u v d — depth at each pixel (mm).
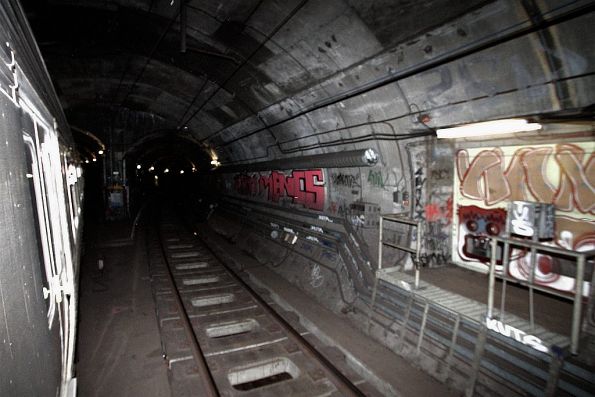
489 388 5121
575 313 4250
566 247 5906
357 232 9727
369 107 8094
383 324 7344
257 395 5750
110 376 6074
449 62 5781
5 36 2070
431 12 5285
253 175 18891
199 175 36156
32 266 2354
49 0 7527
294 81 9312
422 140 7414
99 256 14172
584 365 4207
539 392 4559
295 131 11938
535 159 6250
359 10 5965
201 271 12617
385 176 8703
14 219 1988
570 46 4406
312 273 10914
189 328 7871
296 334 7621
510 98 5496
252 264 13742
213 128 18375
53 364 2902
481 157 7273
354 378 6250
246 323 8609
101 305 9156
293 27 7270
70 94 15773
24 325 1973
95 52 10992
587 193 5527
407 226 8039
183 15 7273
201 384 5945
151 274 12055
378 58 6789
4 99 1965
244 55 9289
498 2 4586
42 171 3447
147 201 40281
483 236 7344
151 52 10906
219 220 22984
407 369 6211
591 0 3855
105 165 21500
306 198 13023
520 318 5199
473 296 6289
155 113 21250
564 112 4926
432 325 6289
